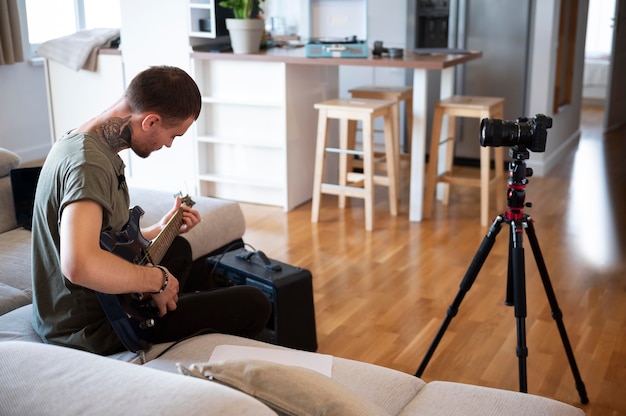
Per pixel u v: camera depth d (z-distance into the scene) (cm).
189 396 116
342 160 458
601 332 298
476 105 423
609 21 972
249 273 268
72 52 517
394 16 605
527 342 289
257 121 480
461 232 426
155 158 513
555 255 387
